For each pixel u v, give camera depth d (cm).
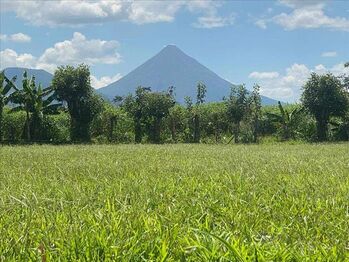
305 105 5469
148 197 684
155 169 1248
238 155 2166
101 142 5431
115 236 416
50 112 5359
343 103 5356
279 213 577
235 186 846
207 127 6047
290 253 366
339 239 443
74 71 5272
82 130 5431
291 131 5644
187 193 748
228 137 5944
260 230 488
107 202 620
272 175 1079
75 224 463
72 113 5359
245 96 5650
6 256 376
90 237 401
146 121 5828
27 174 1160
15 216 543
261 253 362
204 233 371
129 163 1500
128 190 777
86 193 746
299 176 1034
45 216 533
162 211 573
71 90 5241
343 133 5484
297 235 460
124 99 5878
